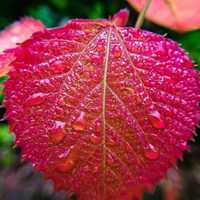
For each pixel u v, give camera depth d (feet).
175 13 0.44
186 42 0.91
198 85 0.31
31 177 1.45
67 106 0.32
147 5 0.41
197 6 0.43
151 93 0.32
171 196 1.21
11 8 1.23
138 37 0.32
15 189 1.41
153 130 0.32
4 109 0.99
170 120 0.31
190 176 1.28
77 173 0.32
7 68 0.33
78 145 0.32
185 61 0.31
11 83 0.31
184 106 0.31
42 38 0.32
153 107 0.32
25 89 0.31
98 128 0.32
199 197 1.23
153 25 0.79
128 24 0.66
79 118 0.32
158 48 0.32
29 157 0.31
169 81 0.31
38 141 0.31
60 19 1.20
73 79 0.32
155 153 0.32
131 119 0.32
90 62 0.32
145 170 0.32
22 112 0.31
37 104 0.32
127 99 0.32
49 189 1.40
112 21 0.33
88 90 0.32
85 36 0.32
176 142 0.31
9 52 0.33
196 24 0.43
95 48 0.32
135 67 0.32
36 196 1.39
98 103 0.32
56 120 0.32
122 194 0.32
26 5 1.24
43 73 0.32
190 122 0.31
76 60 0.32
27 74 0.31
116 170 0.32
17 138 0.31
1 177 1.44
